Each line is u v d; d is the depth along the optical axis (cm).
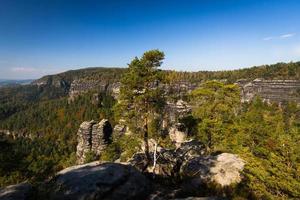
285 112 12938
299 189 1512
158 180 2609
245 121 4369
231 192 2055
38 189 1689
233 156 2700
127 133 2811
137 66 2556
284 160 1653
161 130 2800
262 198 1872
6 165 3484
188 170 2658
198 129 3675
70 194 1605
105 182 1739
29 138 17638
